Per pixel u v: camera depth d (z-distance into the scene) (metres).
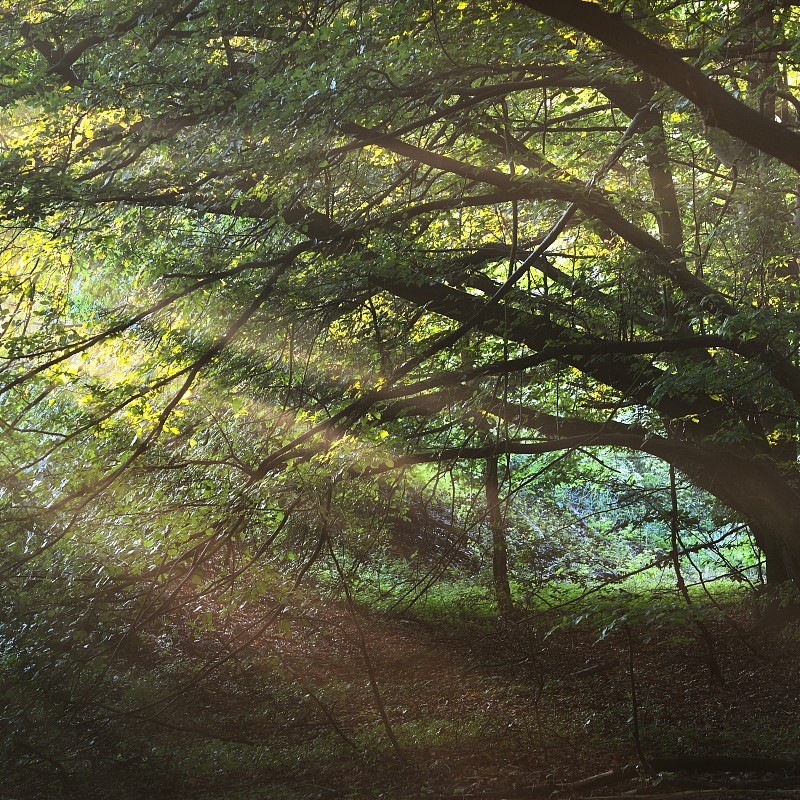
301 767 11.55
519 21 9.52
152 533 10.16
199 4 12.06
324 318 12.69
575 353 11.73
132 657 13.78
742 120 7.39
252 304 11.63
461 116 11.95
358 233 12.27
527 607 15.64
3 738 9.98
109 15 12.36
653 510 17.23
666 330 12.95
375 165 12.86
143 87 11.77
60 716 10.25
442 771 11.44
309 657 15.45
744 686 15.80
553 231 10.88
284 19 11.55
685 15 11.24
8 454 10.79
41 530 10.20
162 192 12.26
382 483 14.43
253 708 13.46
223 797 10.36
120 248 12.60
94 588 10.29
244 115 11.12
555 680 15.32
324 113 10.55
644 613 9.80
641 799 10.12
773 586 19.17
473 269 13.34
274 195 11.67
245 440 12.32
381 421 12.56
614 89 12.65
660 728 13.39
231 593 10.03
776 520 14.78
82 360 10.99
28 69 12.18
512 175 11.80
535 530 19.02
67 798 9.98
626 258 13.09
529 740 12.76
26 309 11.74
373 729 12.81
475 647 15.37
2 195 11.55
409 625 16.89
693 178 15.65
